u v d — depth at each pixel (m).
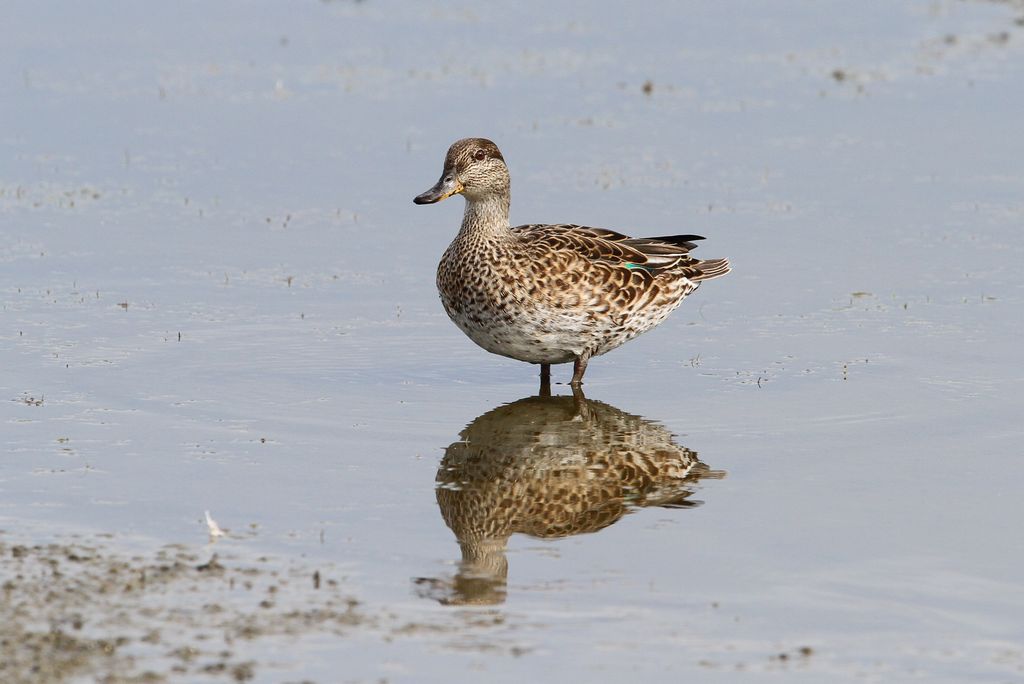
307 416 16.48
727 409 16.91
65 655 10.66
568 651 11.16
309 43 34.88
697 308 20.75
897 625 11.68
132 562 12.40
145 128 28.55
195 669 10.59
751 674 10.88
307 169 26.53
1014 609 11.98
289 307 20.41
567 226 18.11
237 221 23.95
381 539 13.16
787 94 30.98
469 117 29.39
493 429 16.27
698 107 30.16
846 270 21.97
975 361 18.33
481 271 17.16
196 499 13.95
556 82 31.80
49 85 31.02
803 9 38.19
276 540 13.05
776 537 13.35
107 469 14.62
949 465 15.05
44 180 25.58
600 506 14.12
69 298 20.38
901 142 27.88
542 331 17.23
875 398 17.12
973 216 24.12
